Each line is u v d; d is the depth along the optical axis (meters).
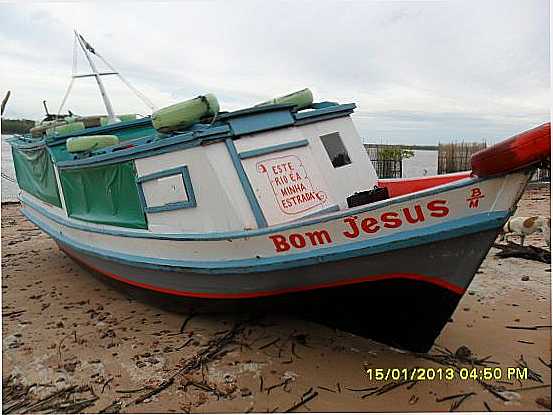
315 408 4.62
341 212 4.80
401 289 4.95
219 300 6.10
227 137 5.79
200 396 4.87
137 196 6.63
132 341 6.18
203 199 5.80
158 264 6.17
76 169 7.54
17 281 8.91
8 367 5.61
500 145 4.07
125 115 10.27
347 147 6.94
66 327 6.70
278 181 5.86
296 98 6.90
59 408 4.79
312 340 5.97
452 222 4.41
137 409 4.71
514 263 8.94
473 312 6.74
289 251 5.12
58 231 8.95
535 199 16.33
